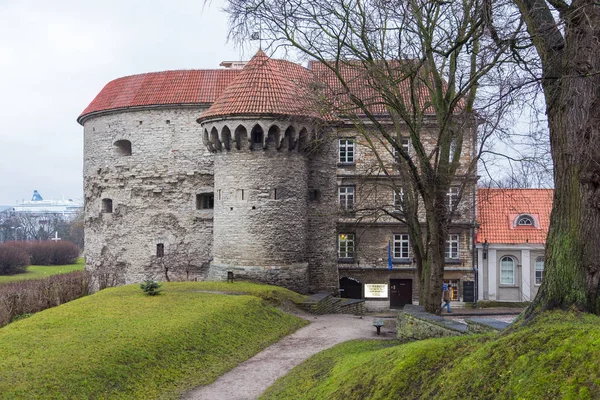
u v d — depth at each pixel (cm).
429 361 1098
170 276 3900
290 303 2956
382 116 3584
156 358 1677
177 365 1703
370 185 3706
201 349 1873
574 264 1190
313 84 2644
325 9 2098
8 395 1238
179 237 3906
